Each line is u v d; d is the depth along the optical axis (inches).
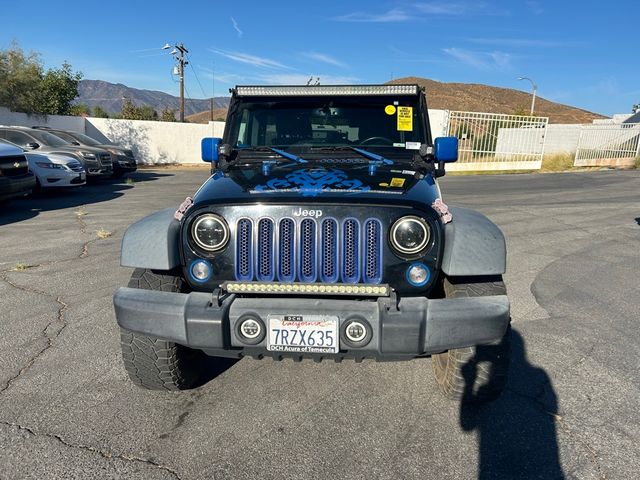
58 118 1009.5
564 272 241.0
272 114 159.0
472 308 100.2
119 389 129.4
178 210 114.8
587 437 109.7
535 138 851.4
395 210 104.3
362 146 154.8
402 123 155.9
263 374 138.9
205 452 104.6
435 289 122.1
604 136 951.0
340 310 100.2
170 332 103.6
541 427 113.3
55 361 144.0
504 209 420.8
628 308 192.1
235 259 106.9
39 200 474.0
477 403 122.6
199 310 101.7
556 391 129.1
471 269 103.1
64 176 487.8
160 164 1116.5
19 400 123.2
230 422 115.6
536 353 151.3
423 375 137.7
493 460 102.0
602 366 143.3
